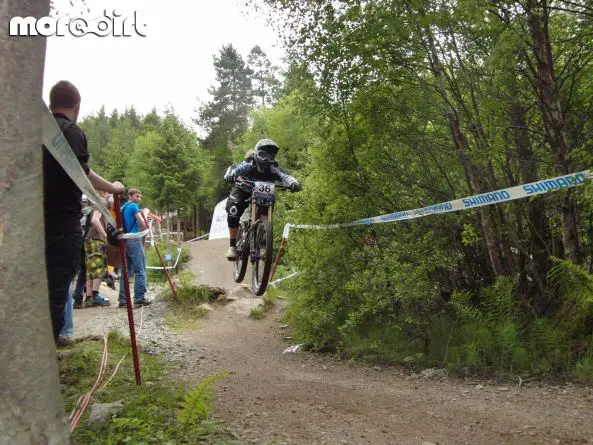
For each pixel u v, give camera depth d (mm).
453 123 6289
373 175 7039
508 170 6488
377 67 6348
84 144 4168
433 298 6477
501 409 4227
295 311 8039
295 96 7195
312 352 6898
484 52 5949
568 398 4426
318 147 7344
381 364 6078
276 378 5320
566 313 5660
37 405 2182
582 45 5602
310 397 4578
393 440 3570
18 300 2154
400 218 6281
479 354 5621
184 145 36719
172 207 36906
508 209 6422
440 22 5523
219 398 4438
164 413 3865
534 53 5492
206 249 19719
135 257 9141
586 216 5992
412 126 6781
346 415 4098
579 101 6078
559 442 3510
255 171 6285
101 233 9195
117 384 4672
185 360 6016
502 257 6277
